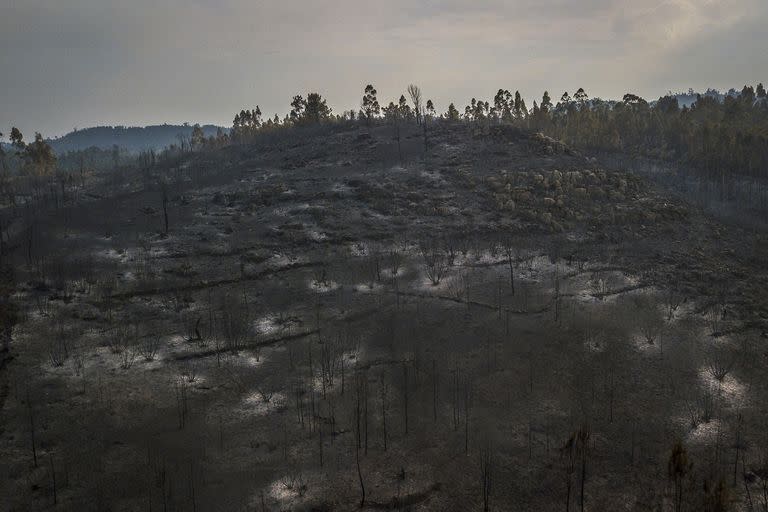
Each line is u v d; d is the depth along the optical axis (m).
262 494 30.69
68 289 53.91
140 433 35.47
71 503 29.58
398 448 34.50
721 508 27.86
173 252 64.44
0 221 77.94
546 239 69.62
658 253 65.81
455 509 29.83
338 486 31.33
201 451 34.00
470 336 47.69
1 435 34.56
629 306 53.06
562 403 39.00
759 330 49.22
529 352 45.22
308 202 82.38
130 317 50.12
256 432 36.00
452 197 82.94
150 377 41.50
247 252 64.88
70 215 78.44
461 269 61.22
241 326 48.62
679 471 29.34
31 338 45.09
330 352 45.12
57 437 34.75
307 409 38.38
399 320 50.19
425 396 39.59
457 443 34.91
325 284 57.47
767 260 65.38
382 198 82.81
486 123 129.25
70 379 40.47
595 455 34.00
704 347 46.22
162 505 29.55
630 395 40.03
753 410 38.31
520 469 32.75
